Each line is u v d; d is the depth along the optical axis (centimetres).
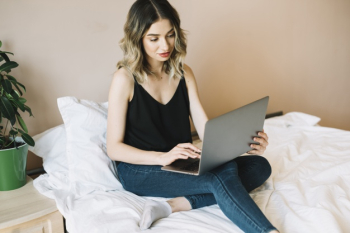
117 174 170
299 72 328
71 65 197
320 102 355
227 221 134
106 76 211
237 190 129
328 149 207
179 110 173
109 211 142
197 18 245
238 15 269
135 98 160
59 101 167
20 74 183
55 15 188
